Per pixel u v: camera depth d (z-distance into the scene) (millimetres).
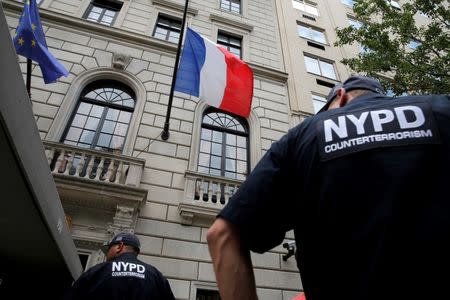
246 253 1071
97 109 9633
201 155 9859
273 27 15656
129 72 10461
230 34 14188
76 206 7324
